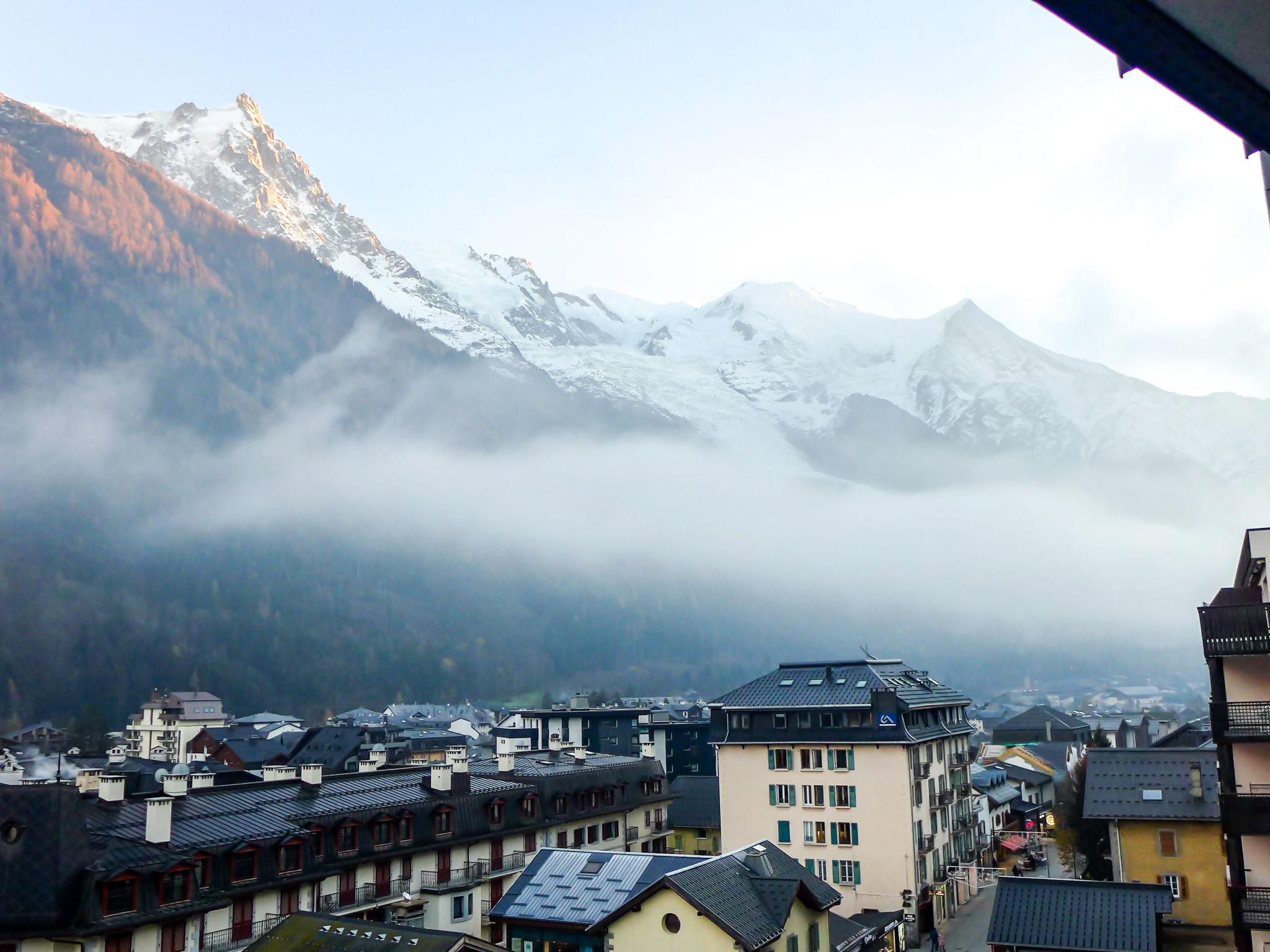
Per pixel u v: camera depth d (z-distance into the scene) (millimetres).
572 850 59781
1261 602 50188
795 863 58594
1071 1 8320
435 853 75125
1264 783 46719
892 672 99438
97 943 51062
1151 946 52781
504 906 56125
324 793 73875
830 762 90125
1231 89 9391
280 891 62562
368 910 68500
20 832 52375
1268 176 13336
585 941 52656
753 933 47750
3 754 177625
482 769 95875
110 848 54906
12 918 50406
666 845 104438
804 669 98750
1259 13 8242
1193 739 97062
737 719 94438
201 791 69062
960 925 89062
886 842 86812
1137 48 8875
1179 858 66250
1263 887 44531
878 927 73500
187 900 56125
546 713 165500
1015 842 121375
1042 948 54469
